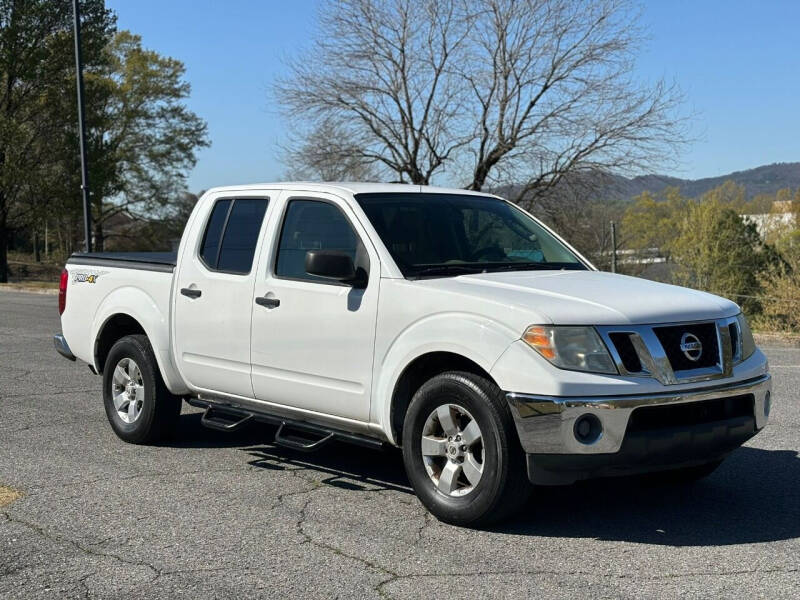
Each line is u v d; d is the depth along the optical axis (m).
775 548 4.77
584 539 4.93
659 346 4.82
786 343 14.62
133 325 7.65
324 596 4.14
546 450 4.71
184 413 8.59
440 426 5.25
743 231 24.47
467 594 4.14
